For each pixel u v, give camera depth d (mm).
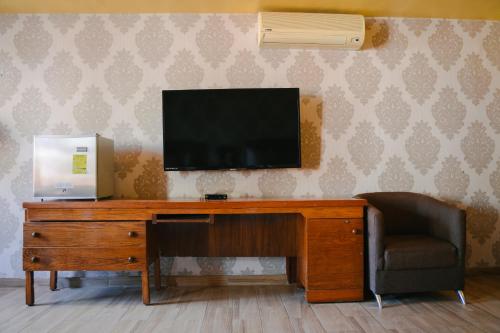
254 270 2822
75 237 2318
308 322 2051
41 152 2396
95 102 2834
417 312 2195
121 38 2842
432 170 2928
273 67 2867
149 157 2834
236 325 2016
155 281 2660
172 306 2324
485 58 2941
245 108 2723
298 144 2730
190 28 2850
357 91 2896
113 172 2750
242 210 2324
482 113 2951
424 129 2928
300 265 2578
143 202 2322
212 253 2682
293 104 2736
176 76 2850
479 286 2674
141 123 2836
